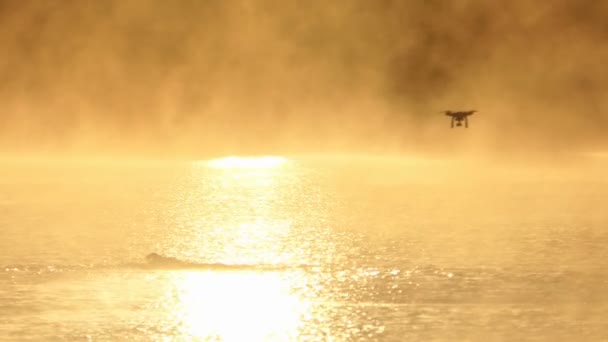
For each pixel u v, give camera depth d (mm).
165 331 119625
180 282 147250
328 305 131750
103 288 141875
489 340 113250
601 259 167625
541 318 122125
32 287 142000
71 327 119938
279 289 142500
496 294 136875
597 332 115500
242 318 125188
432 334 116312
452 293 137875
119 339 115500
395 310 128000
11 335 115875
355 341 115375
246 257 173875
